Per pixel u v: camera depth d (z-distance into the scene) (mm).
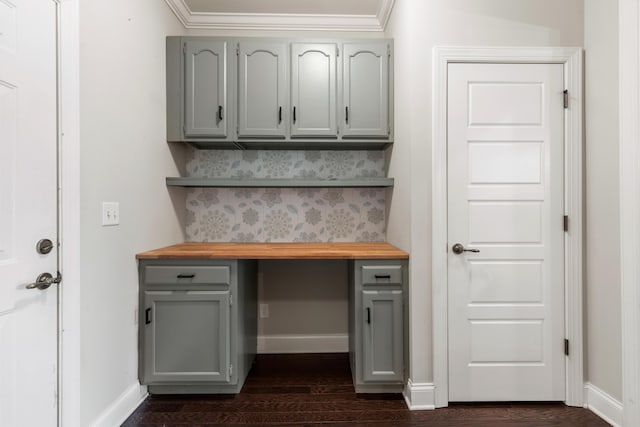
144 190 2012
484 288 1923
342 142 2363
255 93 2305
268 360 2516
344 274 2680
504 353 1922
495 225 1924
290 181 2348
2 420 1177
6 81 1181
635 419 1550
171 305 1949
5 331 1190
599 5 1816
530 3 1920
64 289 1408
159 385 1983
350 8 2498
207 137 2305
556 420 1772
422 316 1887
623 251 1589
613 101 1735
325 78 2318
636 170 1531
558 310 1921
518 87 1923
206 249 2164
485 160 1923
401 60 2098
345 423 1746
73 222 1424
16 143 1225
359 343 1972
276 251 2068
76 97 1431
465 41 1905
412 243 1889
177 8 2402
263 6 2479
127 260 1830
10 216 1205
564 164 1923
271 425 1729
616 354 1717
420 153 1894
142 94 1982
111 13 1677
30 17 1269
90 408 1523
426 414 1822
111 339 1683
